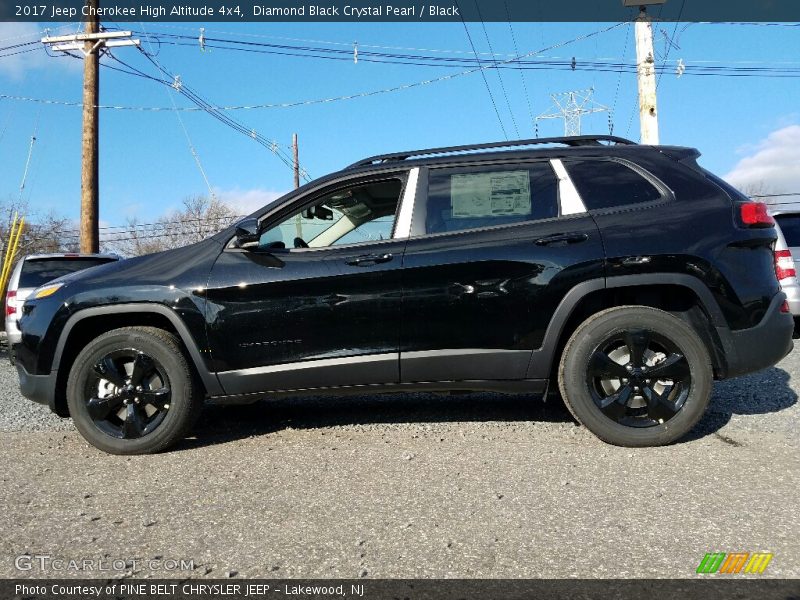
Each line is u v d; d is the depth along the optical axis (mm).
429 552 2539
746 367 3828
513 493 3143
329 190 4238
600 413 3855
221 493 3281
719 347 3826
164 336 4105
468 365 3961
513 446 3934
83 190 15938
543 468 3502
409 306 3961
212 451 4086
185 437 4469
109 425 4145
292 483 3398
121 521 2941
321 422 4750
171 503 3158
